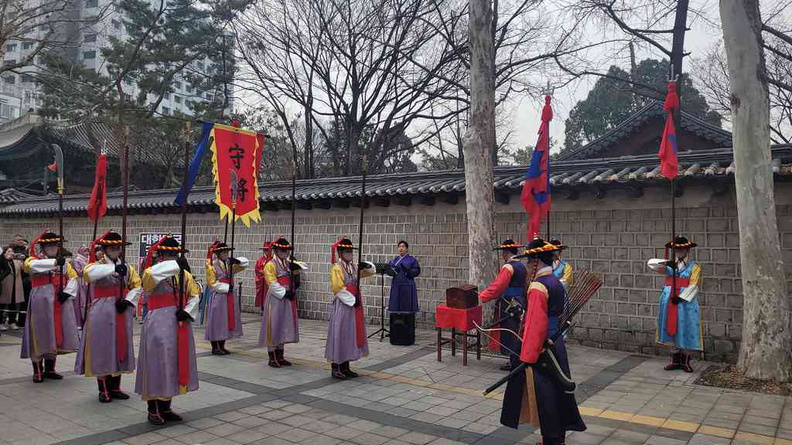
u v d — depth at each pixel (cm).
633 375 675
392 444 447
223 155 909
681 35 1316
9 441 446
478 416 520
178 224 1445
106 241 559
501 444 448
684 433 469
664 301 697
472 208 820
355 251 1123
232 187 861
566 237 877
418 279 1033
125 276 579
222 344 819
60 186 654
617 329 827
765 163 625
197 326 1095
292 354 813
